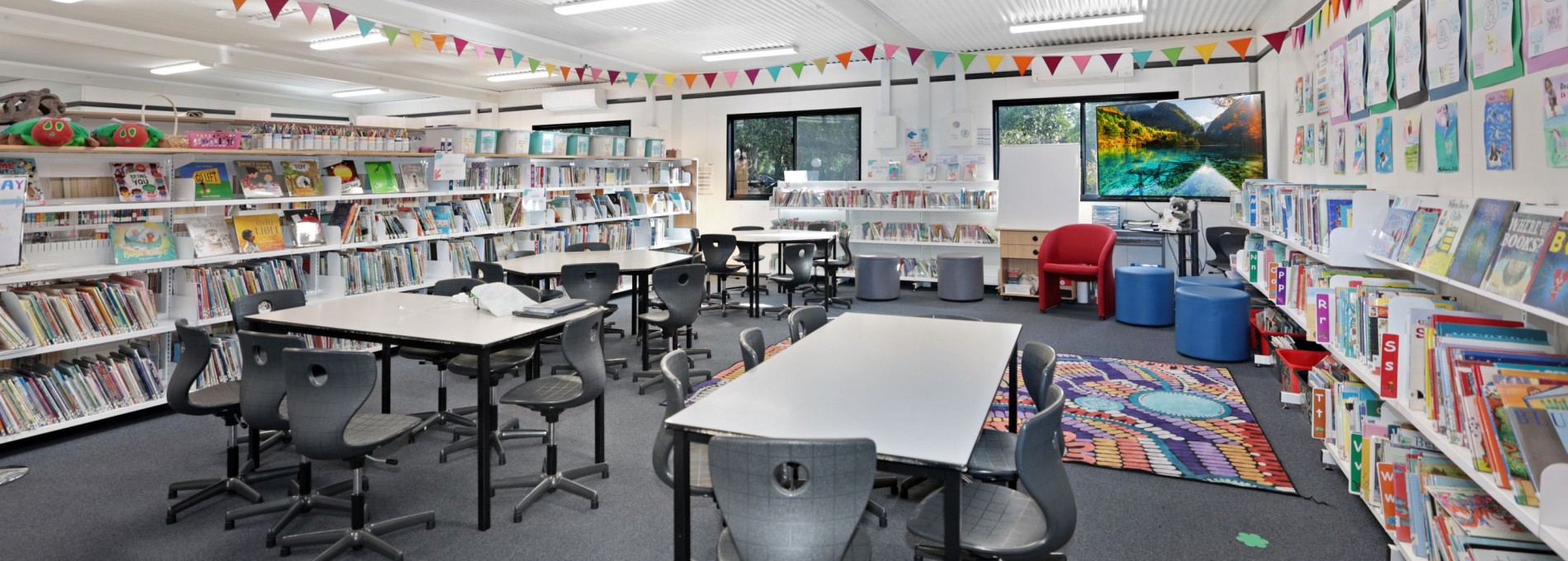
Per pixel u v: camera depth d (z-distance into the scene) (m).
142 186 4.79
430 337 3.29
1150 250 9.12
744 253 9.59
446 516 3.34
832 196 10.39
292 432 2.83
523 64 10.63
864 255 9.79
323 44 9.20
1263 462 3.85
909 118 10.25
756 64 10.58
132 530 3.22
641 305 7.15
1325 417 3.80
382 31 7.05
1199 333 6.05
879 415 2.24
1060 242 8.63
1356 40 4.74
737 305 8.63
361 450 2.90
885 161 10.34
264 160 5.66
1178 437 4.23
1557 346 2.44
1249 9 7.50
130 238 4.74
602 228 9.13
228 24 8.08
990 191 9.66
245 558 2.98
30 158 4.38
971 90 9.85
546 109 12.30
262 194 5.46
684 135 11.76
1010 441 2.82
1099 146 9.25
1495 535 2.08
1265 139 8.30
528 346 4.37
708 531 3.17
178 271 4.99
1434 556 2.36
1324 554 2.92
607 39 8.66
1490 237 2.43
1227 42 6.74
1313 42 6.03
